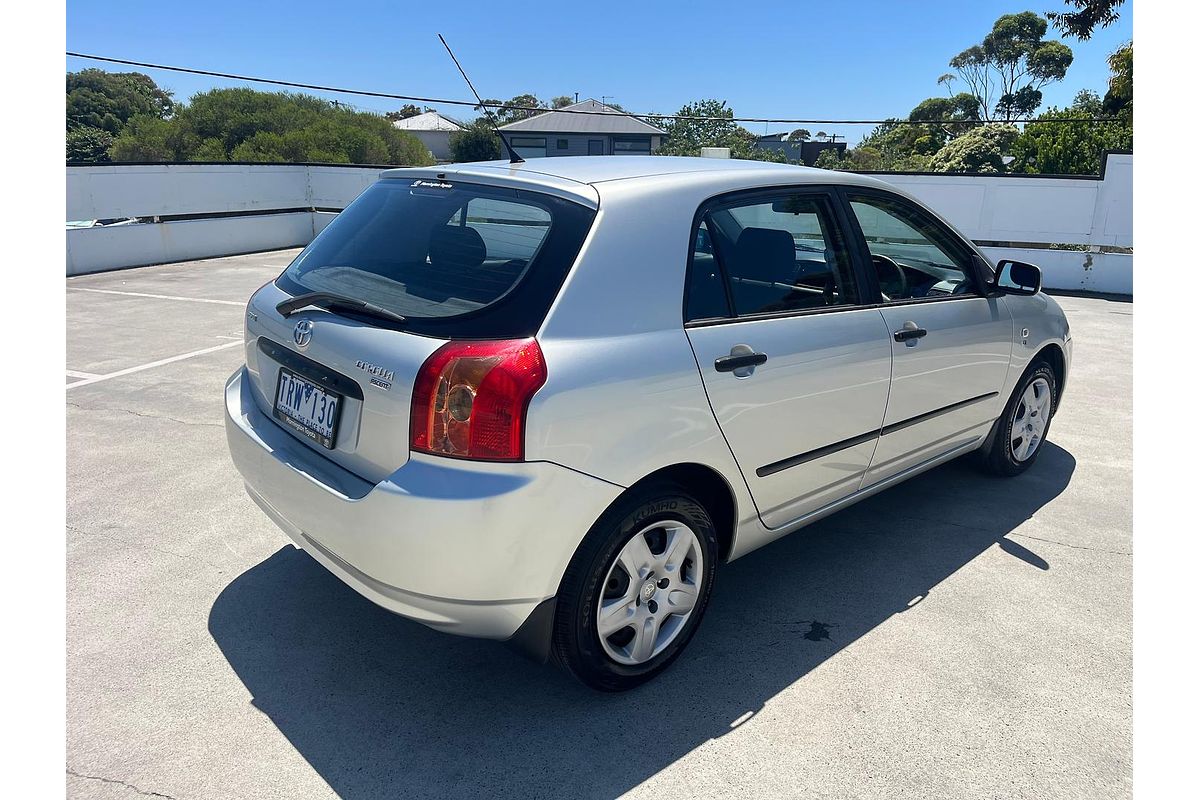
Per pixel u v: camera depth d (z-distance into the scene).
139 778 2.14
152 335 7.66
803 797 2.13
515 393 2.04
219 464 4.38
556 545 2.16
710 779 2.19
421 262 2.45
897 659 2.75
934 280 3.56
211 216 14.54
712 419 2.48
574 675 2.42
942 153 40.75
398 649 2.76
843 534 3.72
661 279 2.42
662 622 2.59
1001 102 66.00
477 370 2.04
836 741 2.35
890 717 2.45
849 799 2.13
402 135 40.00
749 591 3.20
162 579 3.17
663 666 2.62
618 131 46.06
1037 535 3.72
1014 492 4.22
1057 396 4.53
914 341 3.26
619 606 2.41
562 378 2.11
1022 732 2.39
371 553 2.13
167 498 3.92
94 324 8.16
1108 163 11.84
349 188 16.58
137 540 3.48
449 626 2.19
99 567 3.24
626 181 2.50
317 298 2.43
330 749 2.28
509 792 2.13
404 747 2.29
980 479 4.40
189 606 2.98
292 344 2.51
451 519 2.02
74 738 2.28
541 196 2.41
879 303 3.17
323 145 35.09
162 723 2.36
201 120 37.25
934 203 12.85
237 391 2.96
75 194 12.27
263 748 2.27
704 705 2.50
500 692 2.55
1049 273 12.40
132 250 12.89
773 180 2.88
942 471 4.52
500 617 2.18
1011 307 3.92
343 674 2.62
